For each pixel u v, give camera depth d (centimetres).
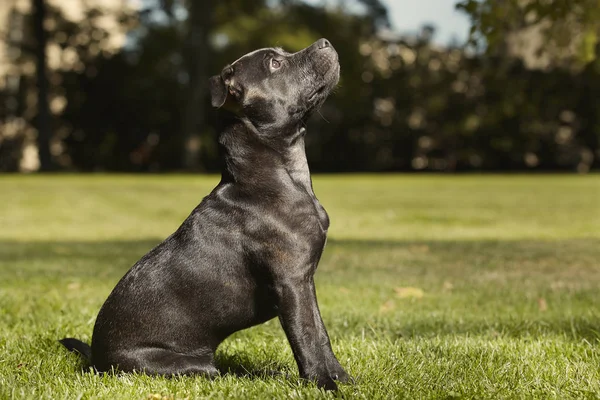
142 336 425
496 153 3981
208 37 3866
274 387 405
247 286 417
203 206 430
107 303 437
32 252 1102
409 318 623
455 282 812
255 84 429
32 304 689
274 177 420
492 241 1174
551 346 497
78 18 5053
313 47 441
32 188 2248
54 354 496
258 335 571
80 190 2205
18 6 4625
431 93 4069
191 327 424
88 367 471
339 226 1450
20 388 409
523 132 3891
